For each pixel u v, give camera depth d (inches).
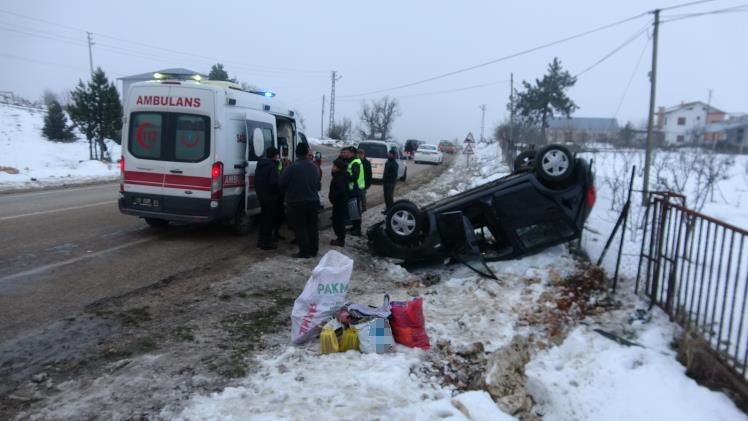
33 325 193.0
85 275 257.9
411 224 303.7
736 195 598.5
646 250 310.7
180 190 334.0
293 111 454.3
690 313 201.5
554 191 298.8
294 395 145.9
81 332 189.0
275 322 210.4
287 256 317.7
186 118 331.9
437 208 312.2
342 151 352.2
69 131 1684.3
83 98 1243.8
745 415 154.3
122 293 233.6
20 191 619.5
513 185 302.8
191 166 331.3
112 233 358.6
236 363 168.9
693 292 205.9
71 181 748.6
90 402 141.7
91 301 221.1
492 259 303.4
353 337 180.2
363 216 495.2
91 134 1256.2
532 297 250.4
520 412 151.2
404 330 185.6
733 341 191.2
